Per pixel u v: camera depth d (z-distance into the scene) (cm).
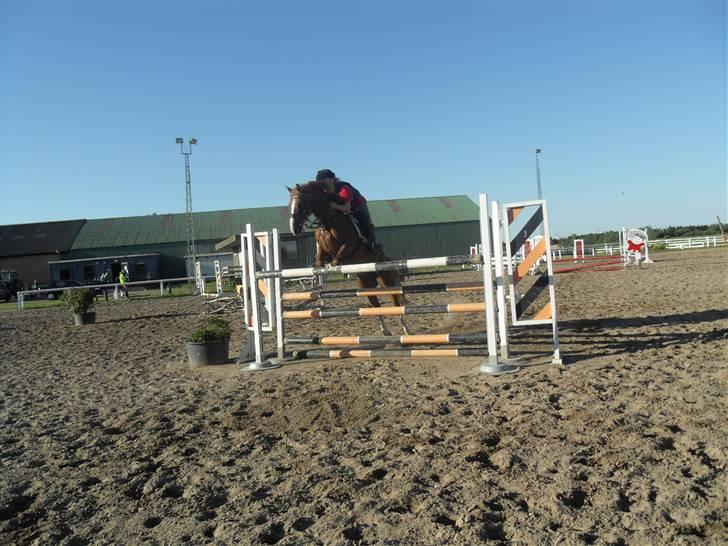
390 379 654
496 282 682
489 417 476
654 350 706
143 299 2691
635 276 1950
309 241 3847
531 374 626
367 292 759
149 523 328
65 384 763
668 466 348
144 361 923
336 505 328
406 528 294
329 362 796
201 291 2734
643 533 271
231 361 866
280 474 385
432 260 677
